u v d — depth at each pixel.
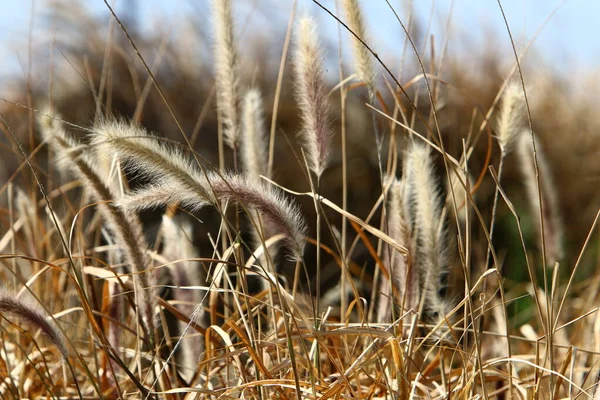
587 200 2.06
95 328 0.93
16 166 1.78
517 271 1.71
